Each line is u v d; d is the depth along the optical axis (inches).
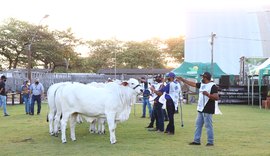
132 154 361.7
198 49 1769.2
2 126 579.2
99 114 424.5
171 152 372.2
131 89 435.2
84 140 446.3
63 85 445.4
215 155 359.3
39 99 789.2
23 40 2162.9
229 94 1226.6
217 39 1749.5
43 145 411.2
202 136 476.1
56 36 2348.7
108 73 2277.3
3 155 358.0
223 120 677.9
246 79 1254.3
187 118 709.3
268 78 1250.6
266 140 449.4
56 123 467.2
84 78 1811.0
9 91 1385.3
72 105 422.6
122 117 433.1
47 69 2084.2
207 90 399.2
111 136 422.0
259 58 1243.8
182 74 1197.1
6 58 2217.0
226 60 1713.8
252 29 1782.7
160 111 516.7
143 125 593.0
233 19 1800.0
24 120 669.3
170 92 494.0
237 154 363.6
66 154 362.0
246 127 574.2
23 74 1615.4
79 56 2529.5
